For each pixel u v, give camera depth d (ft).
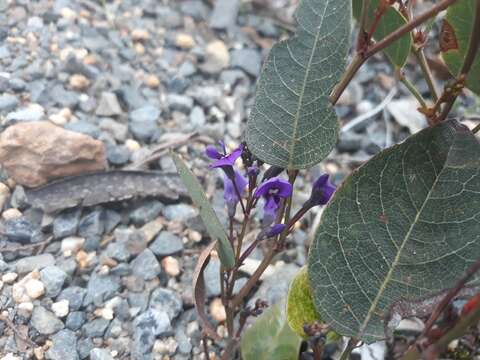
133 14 0.97
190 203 0.74
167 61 0.92
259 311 0.54
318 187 0.46
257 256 0.70
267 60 0.45
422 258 0.43
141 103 0.84
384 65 0.97
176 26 0.97
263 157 0.46
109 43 0.90
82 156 0.71
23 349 0.59
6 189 0.70
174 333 0.63
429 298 0.43
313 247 0.43
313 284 0.44
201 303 0.46
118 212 0.71
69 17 0.91
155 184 0.73
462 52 0.47
